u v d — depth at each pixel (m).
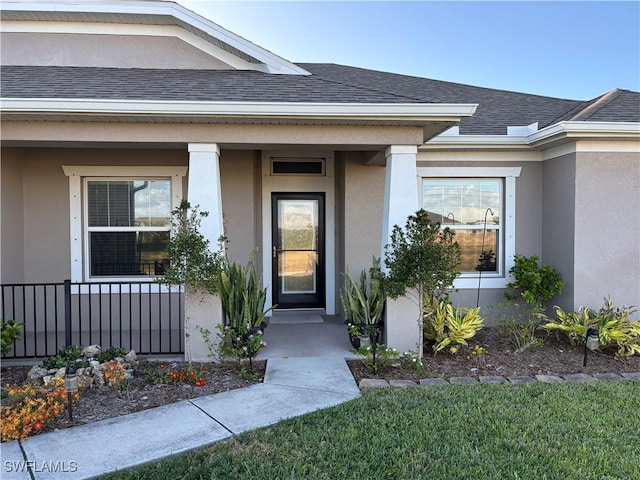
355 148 5.92
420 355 5.55
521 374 5.14
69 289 5.56
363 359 5.51
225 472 3.00
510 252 7.74
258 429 3.64
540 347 6.14
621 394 4.36
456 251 5.44
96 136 5.34
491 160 7.70
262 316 5.61
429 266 5.23
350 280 6.12
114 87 5.68
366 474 2.95
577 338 6.12
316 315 8.30
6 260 6.67
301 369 5.21
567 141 6.80
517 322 7.29
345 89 5.81
